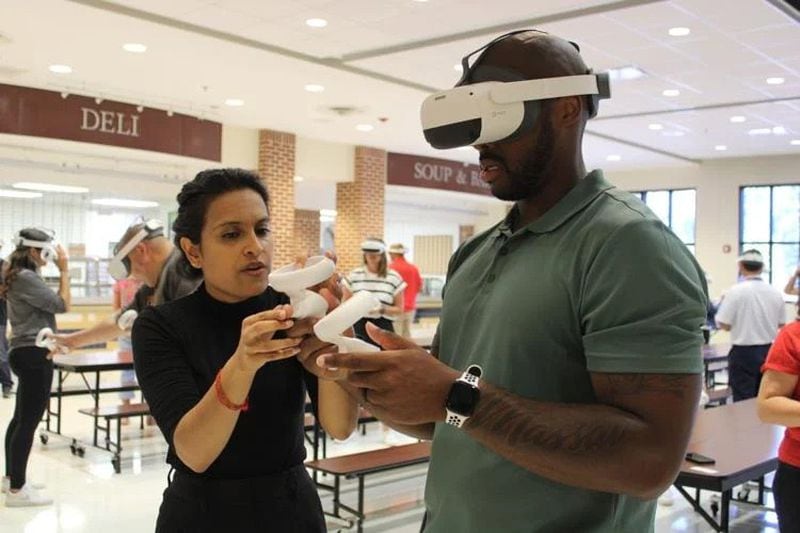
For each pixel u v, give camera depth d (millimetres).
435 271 21031
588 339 1008
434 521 1238
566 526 1078
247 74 8125
